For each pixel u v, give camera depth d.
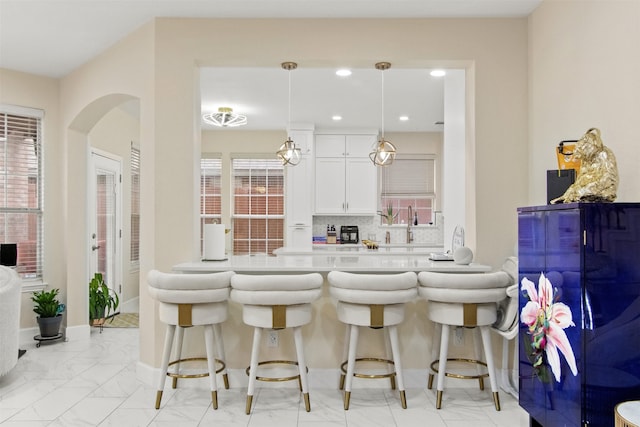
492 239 3.30
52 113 4.63
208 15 3.31
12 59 4.14
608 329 1.86
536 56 3.19
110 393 3.11
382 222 7.27
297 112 6.00
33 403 2.94
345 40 3.35
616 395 1.86
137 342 4.51
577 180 2.13
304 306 2.78
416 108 5.77
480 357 3.16
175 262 3.31
